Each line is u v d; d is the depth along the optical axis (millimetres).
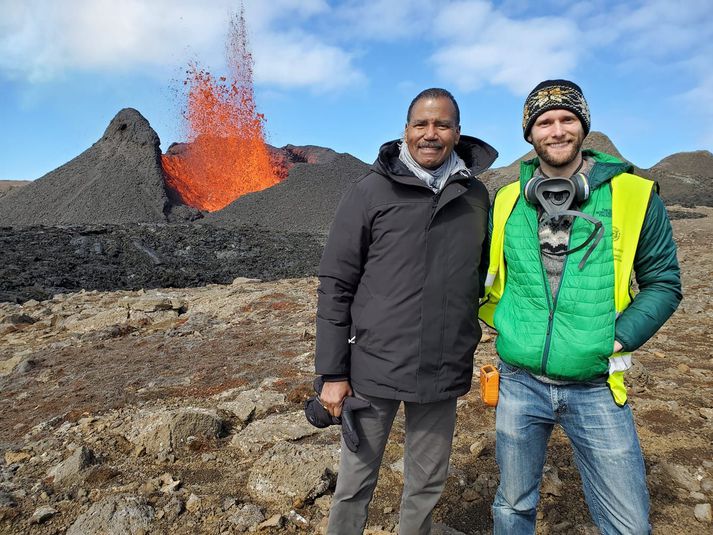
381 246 2344
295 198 42188
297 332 7512
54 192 46938
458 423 4348
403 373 2332
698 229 20828
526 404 2254
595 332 2080
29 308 11875
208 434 4199
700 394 4730
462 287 2352
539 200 2156
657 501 3164
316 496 3307
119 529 3010
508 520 2312
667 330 7160
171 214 45594
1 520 3166
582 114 2143
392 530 3023
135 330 8852
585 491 2277
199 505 3260
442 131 2258
